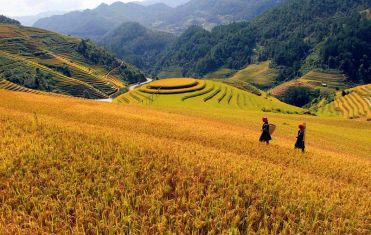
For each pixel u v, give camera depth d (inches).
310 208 591.2
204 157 840.3
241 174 700.7
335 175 1001.5
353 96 7386.8
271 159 1098.7
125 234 482.6
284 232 502.9
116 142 867.4
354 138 2514.8
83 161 710.5
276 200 613.6
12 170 651.5
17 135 888.3
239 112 3627.0
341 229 541.0
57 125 1045.2
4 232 458.6
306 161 1106.1
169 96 6471.5
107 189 586.9
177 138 1344.7
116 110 2316.7
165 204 555.5
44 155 719.7
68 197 562.6
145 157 759.1
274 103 7253.9
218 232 505.7
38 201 544.1
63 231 469.4
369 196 756.0
